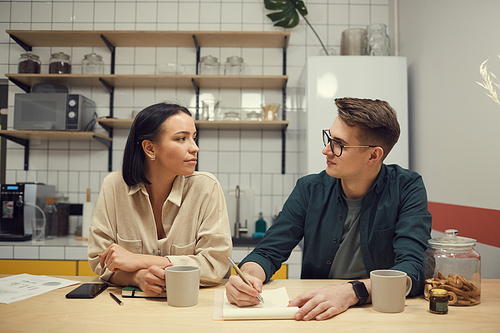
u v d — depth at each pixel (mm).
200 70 2695
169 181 1123
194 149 1049
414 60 2295
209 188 1161
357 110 1023
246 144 2857
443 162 1885
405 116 2244
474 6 1626
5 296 909
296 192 1283
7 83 2891
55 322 737
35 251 2291
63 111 2545
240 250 2314
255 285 872
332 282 1089
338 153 1051
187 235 1138
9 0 2914
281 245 1200
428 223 1106
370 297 869
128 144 1087
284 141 2842
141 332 689
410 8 2375
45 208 2555
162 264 1001
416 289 930
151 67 2895
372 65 2258
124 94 2881
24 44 2844
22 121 2543
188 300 845
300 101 2660
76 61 2898
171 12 2910
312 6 2895
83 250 2293
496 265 1430
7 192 2467
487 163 1508
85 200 2830
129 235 1120
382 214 1152
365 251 1174
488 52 1521
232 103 2877
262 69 2883
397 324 743
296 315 768
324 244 1227
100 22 2910
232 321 757
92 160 2844
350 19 2875
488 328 721
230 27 2895
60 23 2912
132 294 918
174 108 1067
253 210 2834
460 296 856
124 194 1125
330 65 2268
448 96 1848
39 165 2834
